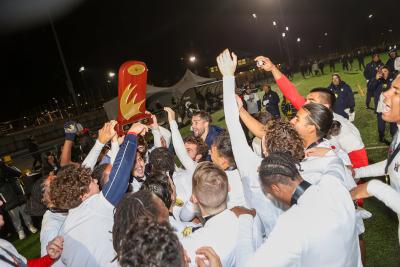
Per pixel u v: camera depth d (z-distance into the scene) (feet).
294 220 4.90
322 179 5.50
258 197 6.56
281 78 9.56
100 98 111.65
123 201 5.09
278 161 5.41
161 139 12.10
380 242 11.67
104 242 6.26
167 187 6.78
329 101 9.32
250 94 40.52
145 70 7.62
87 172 7.20
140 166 9.89
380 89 22.50
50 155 24.47
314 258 4.82
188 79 70.18
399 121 6.70
